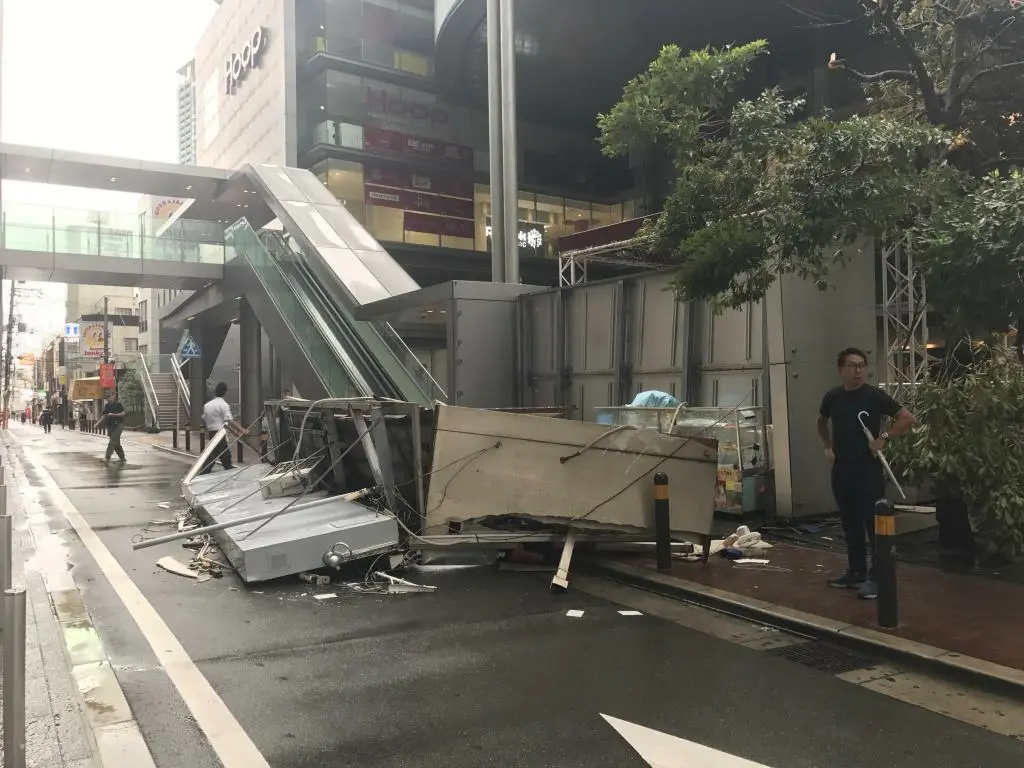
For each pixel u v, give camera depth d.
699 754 3.61
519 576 7.12
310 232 19.78
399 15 36.81
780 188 6.41
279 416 10.73
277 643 5.21
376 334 16.17
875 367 9.55
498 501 7.25
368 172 35.59
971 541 7.34
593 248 20.31
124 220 24.72
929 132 6.21
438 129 37.69
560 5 27.14
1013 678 4.29
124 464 19.30
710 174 7.14
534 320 13.61
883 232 6.69
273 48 37.09
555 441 7.31
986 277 5.28
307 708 4.13
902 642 4.92
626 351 11.55
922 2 7.86
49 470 17.58
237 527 7.36
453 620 5.76
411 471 7.60
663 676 4.61
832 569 6.87
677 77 7.11
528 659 4.91
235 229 24.30
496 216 17.67
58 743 3.49
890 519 5.26
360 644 5.20
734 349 9.84
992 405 6.72
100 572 7.27
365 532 6.94
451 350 13.45
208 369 33.47
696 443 7.36
